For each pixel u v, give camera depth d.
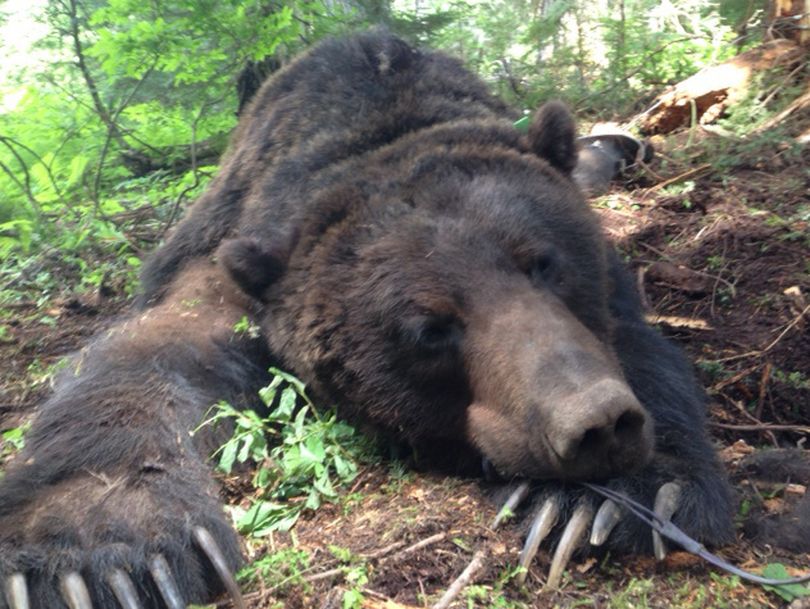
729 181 1.42
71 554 0.58
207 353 0.86
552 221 0.80
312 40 1.73
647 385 0.79
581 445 0.61
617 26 2.19
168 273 1.08
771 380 0.98
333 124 0.98
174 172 1.88
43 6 1.92
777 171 1.43
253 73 1.70
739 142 1.50
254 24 1.54
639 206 1.41
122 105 1.73
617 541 0.64
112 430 0.71
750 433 0.91
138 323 0.92
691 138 1.60
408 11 2.14
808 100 1.58
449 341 0.74
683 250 1.24
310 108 1.03
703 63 2.07
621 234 1.31
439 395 0.76
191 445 0.74
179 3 1.53
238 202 1.05
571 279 0.78
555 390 0.63
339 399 0.82
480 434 0.71
